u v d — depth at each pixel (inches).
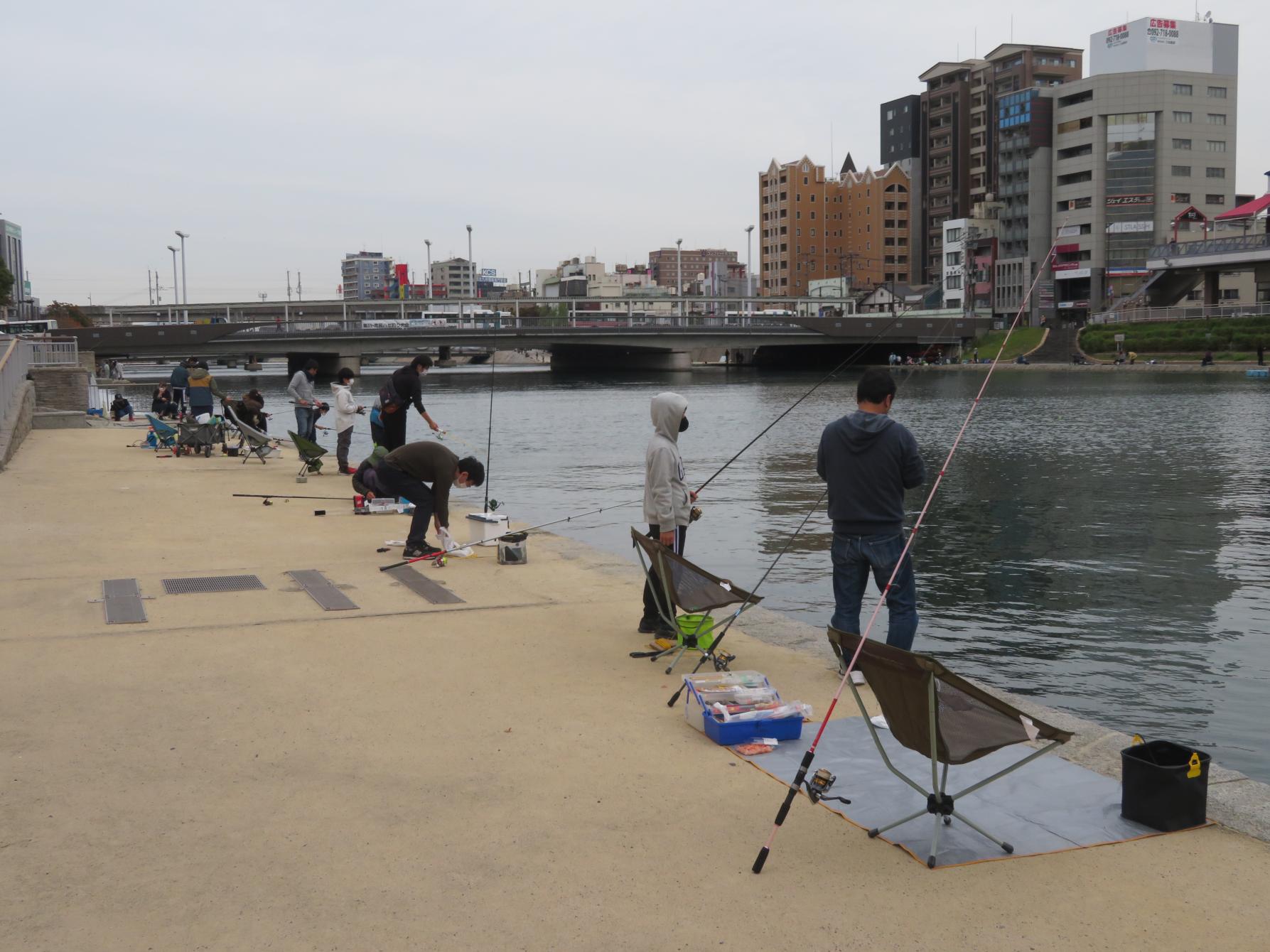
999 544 533.6
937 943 120.3
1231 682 306.5
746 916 126.0
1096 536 557.6
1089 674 315.9
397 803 158.2
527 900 129.4
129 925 122.8
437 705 204.7
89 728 189.8
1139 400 1792.6
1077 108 3929.6
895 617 217.6
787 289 5600.4
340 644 248.1
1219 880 135.8
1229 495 715.4
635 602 293.1
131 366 6658.5
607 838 147.1
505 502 678.5
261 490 544.4
